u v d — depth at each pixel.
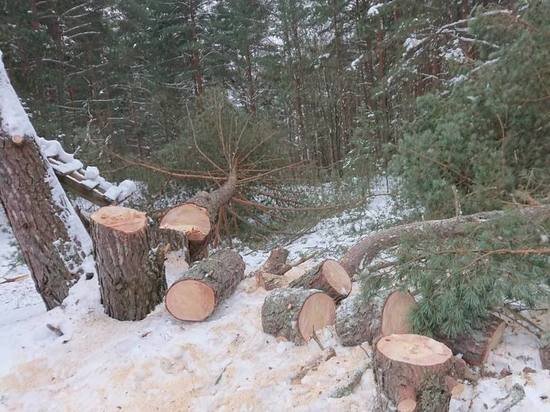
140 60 18.31
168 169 7.81
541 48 4.58
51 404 2.91
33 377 3.22
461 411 2.42
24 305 5.72
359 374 2.70
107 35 14.88
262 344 3.27
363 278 3.34
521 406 2.34
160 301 4.10
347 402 2.53
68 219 4.43
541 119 4.75
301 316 3.21
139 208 7.77
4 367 3.35
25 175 4.19
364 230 6.97
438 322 2.92
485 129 5.15
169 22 17.75
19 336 3.79
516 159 4.84
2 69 4.34
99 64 15.03
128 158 8.06
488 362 2.81
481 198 4.57
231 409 2.64
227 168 7.98
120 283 3.79
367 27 12.15
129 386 2.97
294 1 15.27
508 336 3.06
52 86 12.52
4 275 7.40
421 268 3.15
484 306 2.87
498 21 5.02
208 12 18.12
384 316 3.04
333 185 8.97
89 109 14.02
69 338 3.64
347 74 14.20
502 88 4.79
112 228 3.69
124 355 3.32
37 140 4.38
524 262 3.07
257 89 19.08
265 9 18.47
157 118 16.19
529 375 2.55
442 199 4.93
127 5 15.95
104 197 5.81
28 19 11.65
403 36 9.59
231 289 4.18
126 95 17.00
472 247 3.23
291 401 2.61
